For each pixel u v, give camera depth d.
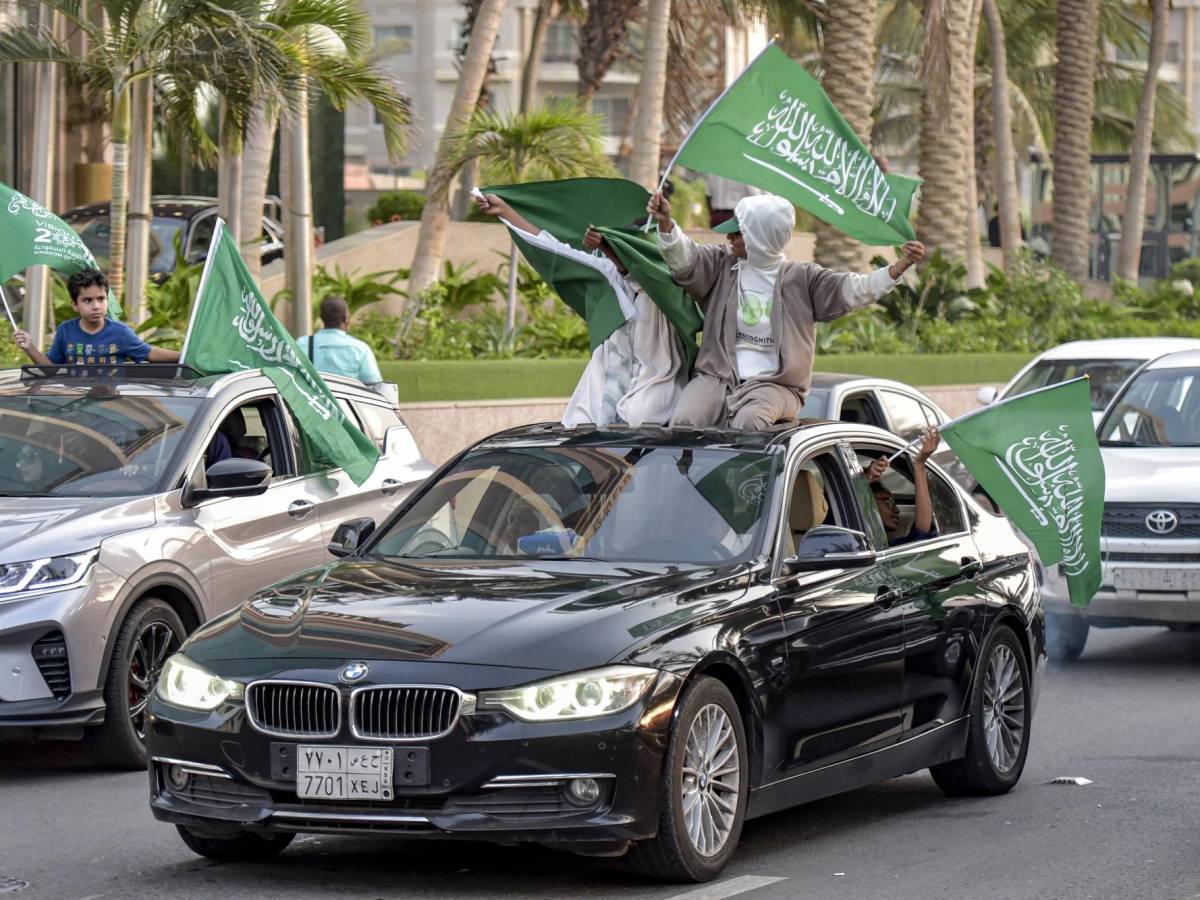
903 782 15.64
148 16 27.12
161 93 30.06
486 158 37.94
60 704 14.95
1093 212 92.94
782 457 13.25
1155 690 20.42
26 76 47.59
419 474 19.53
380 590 12.06
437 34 123.44
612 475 13.25
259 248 32.38
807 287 14.60
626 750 10.88
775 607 12.27
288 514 17.48
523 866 12.15
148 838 13.21
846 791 13.91
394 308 40.56
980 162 98.19
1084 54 65.25
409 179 119.50
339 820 11.01
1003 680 15.05
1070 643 22.75
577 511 13.02
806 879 11.96
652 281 14.62
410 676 10.92
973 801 14.77
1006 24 85.88
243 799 11.32
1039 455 15.55
